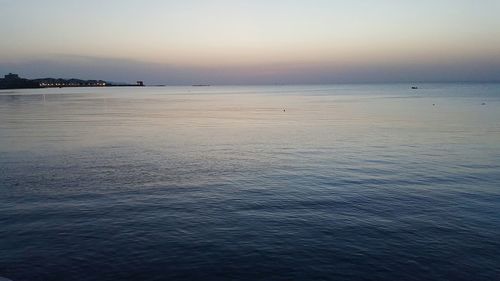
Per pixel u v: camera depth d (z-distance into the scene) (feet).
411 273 46.42
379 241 54.39
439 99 457.27
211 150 125.18
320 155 115.24
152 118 242.37
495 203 69.46
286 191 77.61
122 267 47.91
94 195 74.79
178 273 46.68
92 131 172.86
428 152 118.42
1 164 101.86
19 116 250.78
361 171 93.97
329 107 349.20
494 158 108.27
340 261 49.11
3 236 56.08
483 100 421.18
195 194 75.66
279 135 160.97
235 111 309.42
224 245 53.31
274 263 48.67
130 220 62.03
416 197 73.20
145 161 106.73
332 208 67.46
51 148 126.72
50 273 46.68
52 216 63.62
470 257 49.83
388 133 163.63
